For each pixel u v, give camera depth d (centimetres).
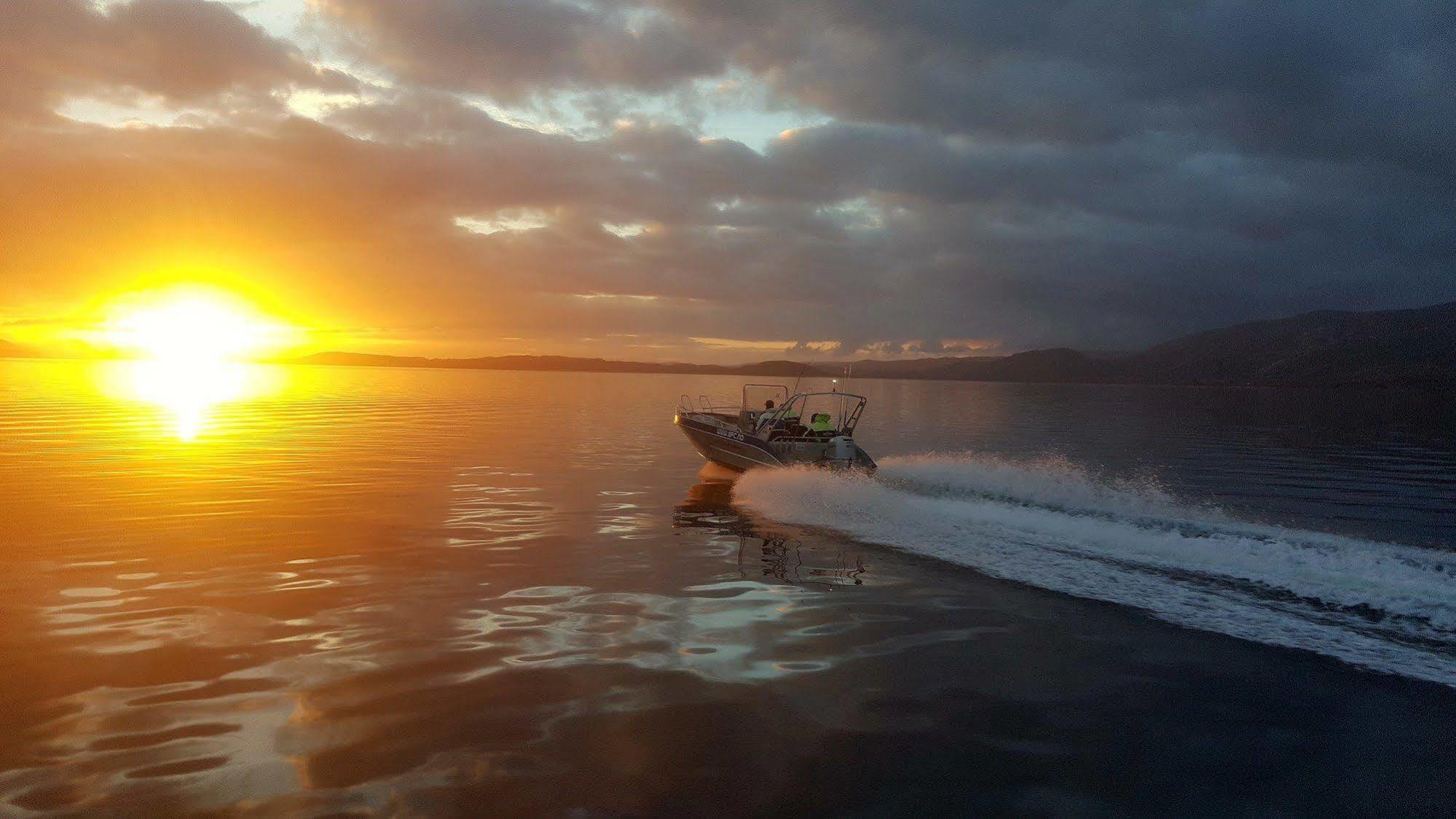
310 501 1311
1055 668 566
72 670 553
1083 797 394
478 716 482
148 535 1025
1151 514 1114
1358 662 573
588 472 1742
